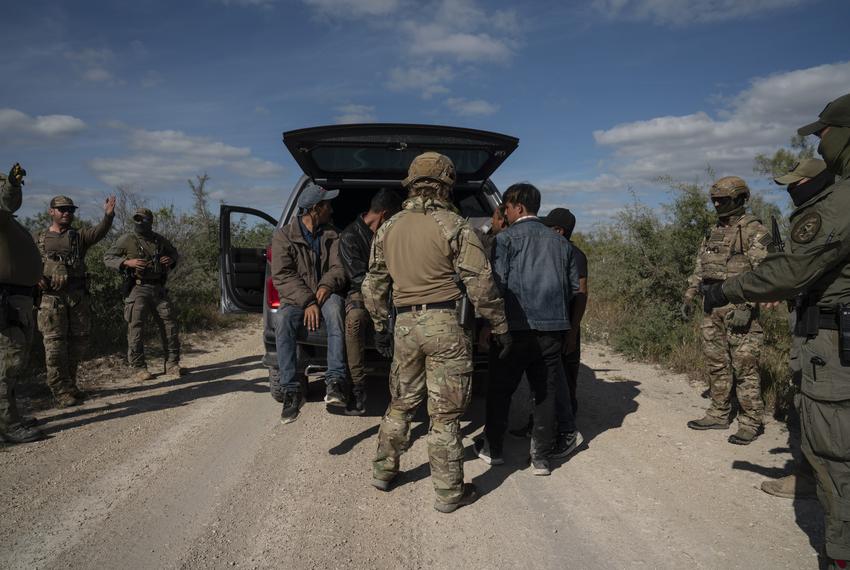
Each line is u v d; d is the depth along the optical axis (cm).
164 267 586
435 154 301
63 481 328
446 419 291
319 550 257
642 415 441
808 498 298
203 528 275
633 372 575
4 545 258
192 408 477
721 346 393
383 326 321
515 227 338
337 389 385
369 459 364
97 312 744
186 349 750
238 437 404
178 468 348
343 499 308
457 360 288
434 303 288
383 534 272
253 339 831
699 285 405
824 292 209
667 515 286
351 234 388
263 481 330
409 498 310
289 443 392
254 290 516
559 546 260
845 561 202
